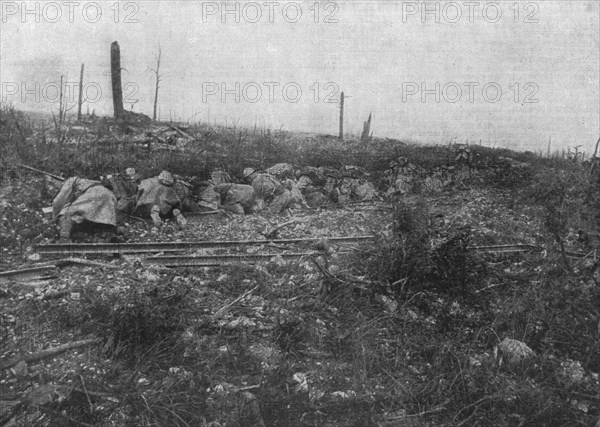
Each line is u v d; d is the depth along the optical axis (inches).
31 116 506.9
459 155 490.3
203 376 193.3
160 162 404.2
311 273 273.3
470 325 248.2
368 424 183.5
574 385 207.8
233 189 387.2
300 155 481.1
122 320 206.2
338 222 364.5
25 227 299.1
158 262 276.5
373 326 233.9
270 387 190.9
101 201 306.2
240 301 245.6
